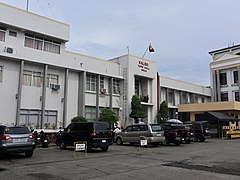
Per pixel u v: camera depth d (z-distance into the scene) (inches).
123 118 1132.5
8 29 828.6
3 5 807.1
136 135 748.0
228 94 1673.2
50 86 920.9
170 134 770.2
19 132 484.1
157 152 581.6
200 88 1716.3
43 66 908.6
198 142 904.9
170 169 362.3
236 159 463.8
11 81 820.6
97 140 589.6
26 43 869.2
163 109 1267.2
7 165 402.0
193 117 1453.0
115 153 566.3
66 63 969.5
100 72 1069.1
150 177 309.1
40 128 848.3
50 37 923.4
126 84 1154.0
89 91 1041.5
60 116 938.7
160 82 1409.9
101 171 349.1
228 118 1165.1
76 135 629.6
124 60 1186.0
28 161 444.5
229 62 1667.1
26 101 849.5
